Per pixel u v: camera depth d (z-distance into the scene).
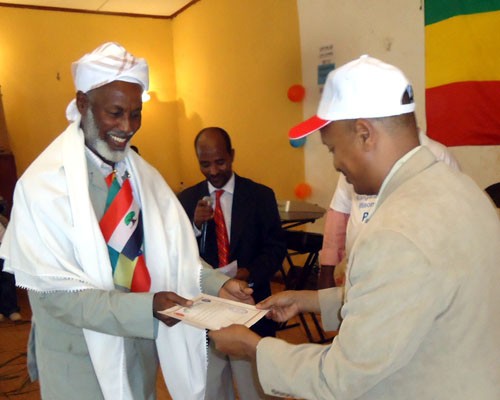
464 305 0.86
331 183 4.26
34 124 5.88
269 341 1.04
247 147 5.34
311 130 0.99
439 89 3.19
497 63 2.86
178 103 6.68
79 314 1.26
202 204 2.04
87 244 1.31
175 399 1.59
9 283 4.12
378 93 0.91
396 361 0.83
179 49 6.46
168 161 6.74
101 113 1.35
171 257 1.58
